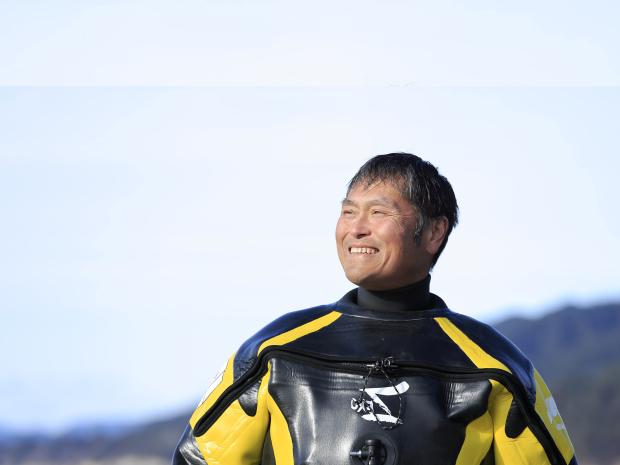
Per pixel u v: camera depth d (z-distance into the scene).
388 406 6.14
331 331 6.43
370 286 6.50
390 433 6.09
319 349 6.30
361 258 6.45
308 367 6.26
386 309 6.52
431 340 6.37
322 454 6.09
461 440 6.17
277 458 6.28
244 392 6.43
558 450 6.47
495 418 6.32
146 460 38.22
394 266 6.43
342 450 6.07
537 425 6.36
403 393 6.16
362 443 6.06
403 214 6.45
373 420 6.11
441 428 6.14
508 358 6.45
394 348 6.30
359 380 6.20
